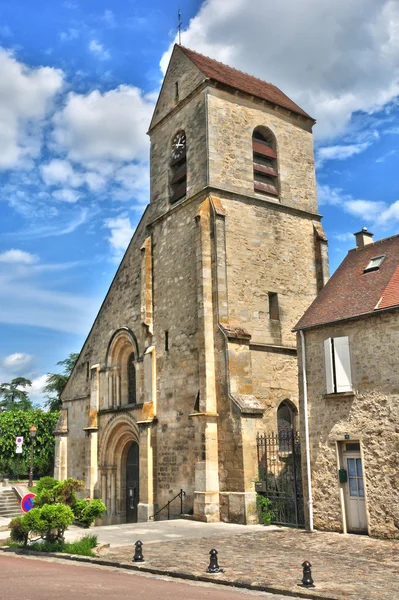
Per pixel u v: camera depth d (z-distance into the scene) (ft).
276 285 89.35
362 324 62.59
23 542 59.00
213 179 86.99
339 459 62.39
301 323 69.10
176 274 90.94
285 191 95.14
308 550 52.06
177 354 87.71
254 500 71.51
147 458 88.74
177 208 92.84
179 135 97.50
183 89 96.48
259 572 42.39
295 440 77.77
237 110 92.99
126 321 105.09
